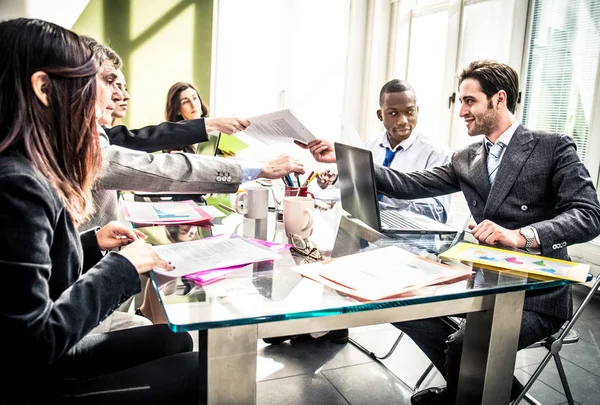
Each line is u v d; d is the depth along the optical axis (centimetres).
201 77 401
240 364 89
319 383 192
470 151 182
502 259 122
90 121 92
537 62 322
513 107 169
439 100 400
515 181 160
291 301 91
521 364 215
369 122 459
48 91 85
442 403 154
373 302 91
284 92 432
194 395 97
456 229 156
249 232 146
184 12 387
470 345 118
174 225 151
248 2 404
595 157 288
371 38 444
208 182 158
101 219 158
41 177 82
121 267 92
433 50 405
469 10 364
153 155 156
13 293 74
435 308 104
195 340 215
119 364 117
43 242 78
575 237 140
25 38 83
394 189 182
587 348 231
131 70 380
